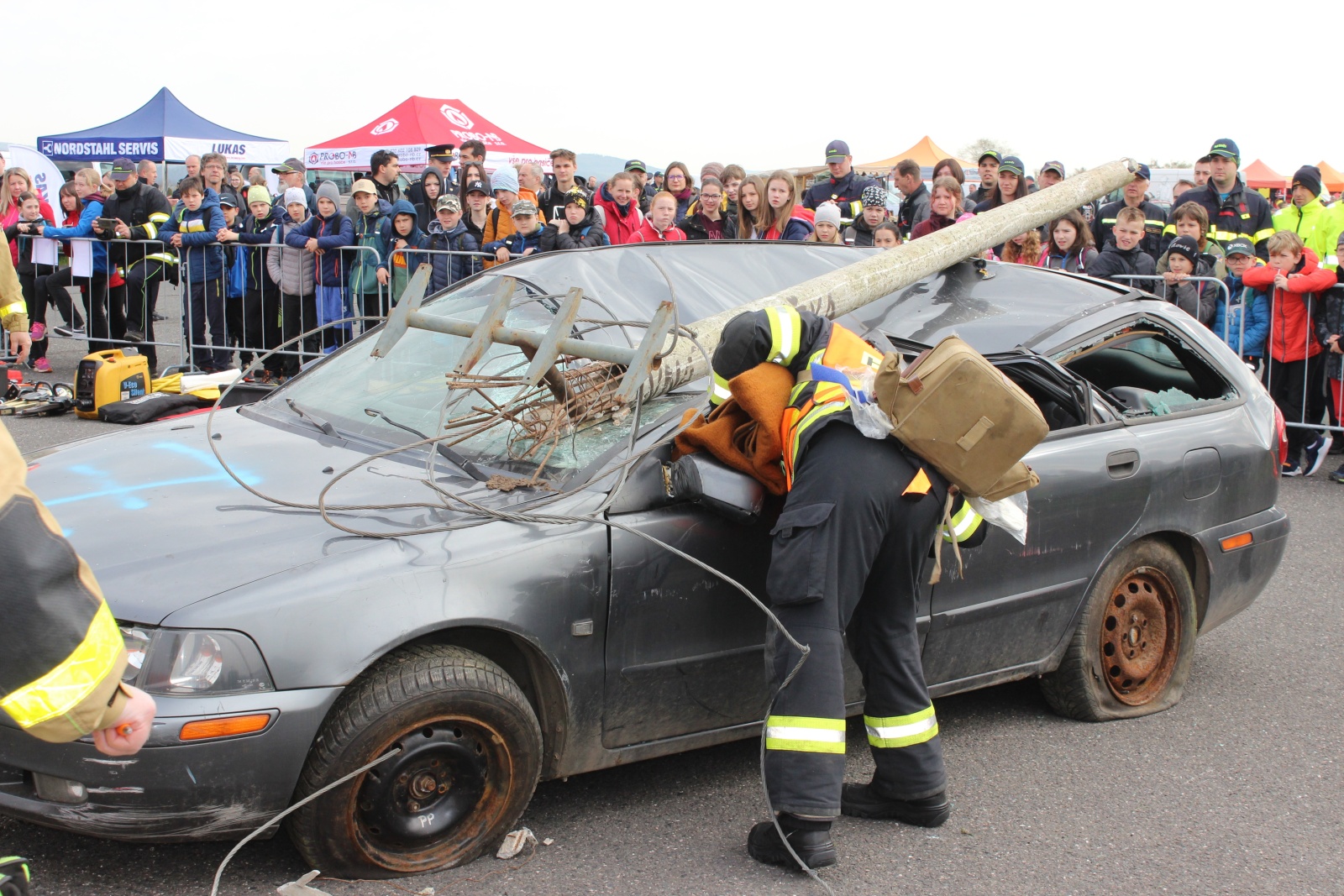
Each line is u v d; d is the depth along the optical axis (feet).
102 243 33.76
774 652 10.03
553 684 9.87
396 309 11.66
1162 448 13.46
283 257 30.66
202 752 8.34
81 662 5.34
